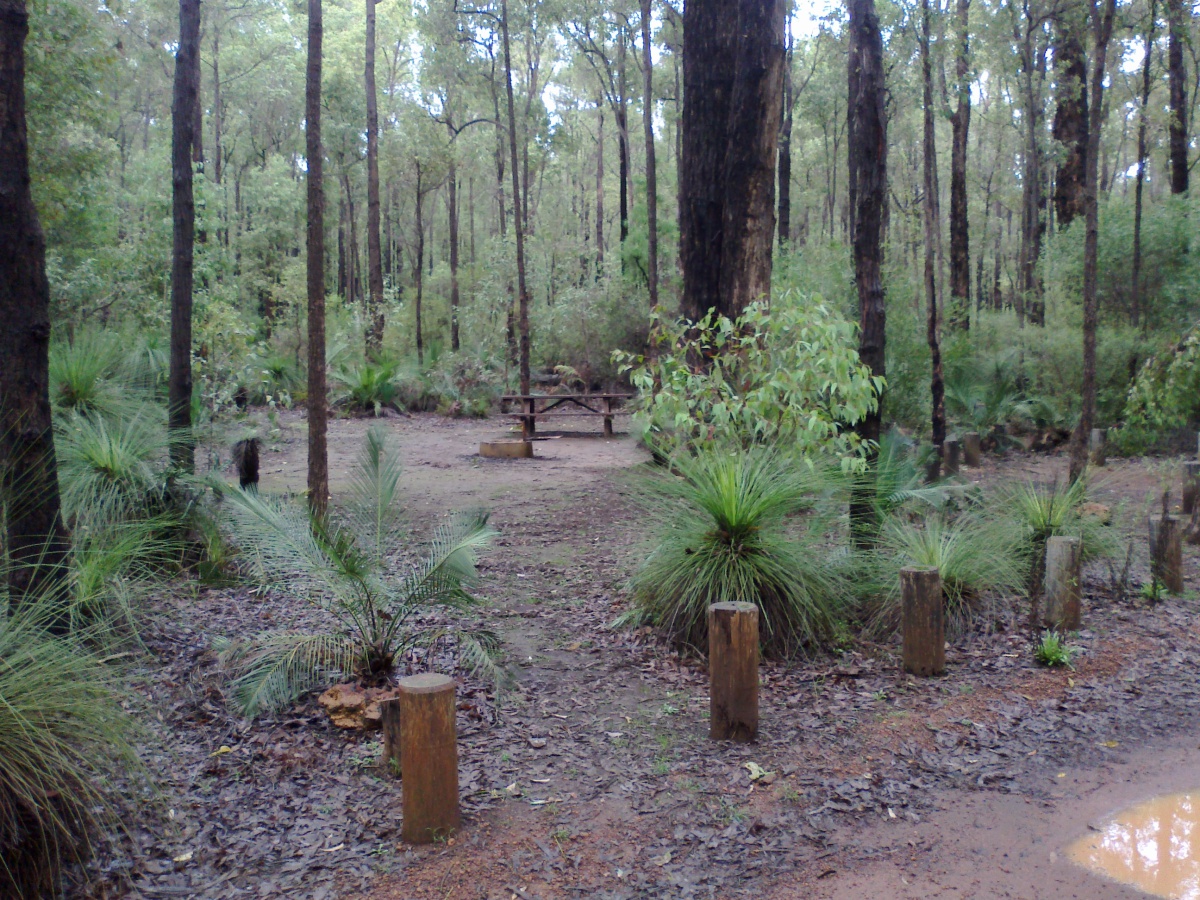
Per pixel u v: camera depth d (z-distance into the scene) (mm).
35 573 4418
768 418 6801
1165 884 3211
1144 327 16781
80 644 4629
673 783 3977
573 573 7516
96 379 8422
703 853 3430
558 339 26578
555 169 47750
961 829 3619
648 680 5230
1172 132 20031
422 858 3354
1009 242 44938
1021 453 15117
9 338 4461
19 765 2947
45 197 13469
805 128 40438
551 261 30031
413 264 49469
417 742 3434
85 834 3129
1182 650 5719
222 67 37781
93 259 15742
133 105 36312
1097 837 3561
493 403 22391
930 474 10742
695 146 9789
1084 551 7113
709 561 5688
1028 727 4590
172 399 7512
